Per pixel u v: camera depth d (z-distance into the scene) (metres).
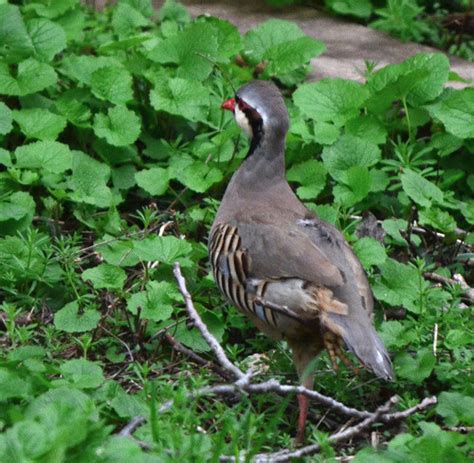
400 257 12.44
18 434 7.59
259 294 9.91
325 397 9.16
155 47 14.23
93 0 16.77
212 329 10.91
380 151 13.23
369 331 9.41
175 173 12.79
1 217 11.75
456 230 12.61
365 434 9.69
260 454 8.80
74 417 7.98
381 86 13.83
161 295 10.80
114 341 10.88
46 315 11.27
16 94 13.13
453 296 11.02
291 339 9.95
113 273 11.02
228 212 10.66
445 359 10.55
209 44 14.20
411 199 12.82
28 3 15.69
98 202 12.38
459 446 8.95
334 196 12.74
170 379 10.32
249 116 10.88
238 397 10.00
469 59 16.86
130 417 8.93
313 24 17.20
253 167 10.88
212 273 10.77
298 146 13.35
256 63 15.27
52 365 9.86
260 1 17.77
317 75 15.54
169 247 11.05
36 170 12.70
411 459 8.20
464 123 13.27
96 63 13.92
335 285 9.57
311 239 9.98
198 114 13.42
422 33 17.34
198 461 8.08
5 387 8.83
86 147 13.52
